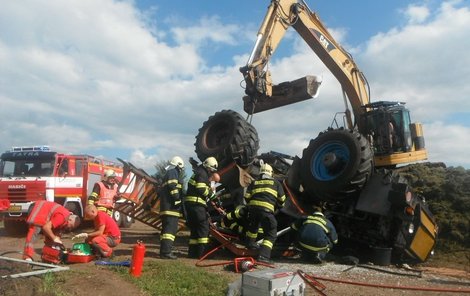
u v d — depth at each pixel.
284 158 13.09
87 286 6.40
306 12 13.14
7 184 14.52
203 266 8.50
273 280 5.66
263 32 11.84
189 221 9.45
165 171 9.45
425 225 9.92
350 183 10.05
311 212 10.91
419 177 13.60
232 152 11.03
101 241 8.45
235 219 10.15
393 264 9.99
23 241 12.54
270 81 11.69
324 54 13.32
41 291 5.85
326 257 10.01
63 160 15.09
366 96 14.30
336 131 10.69
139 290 6.45
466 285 7.91
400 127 12.10
